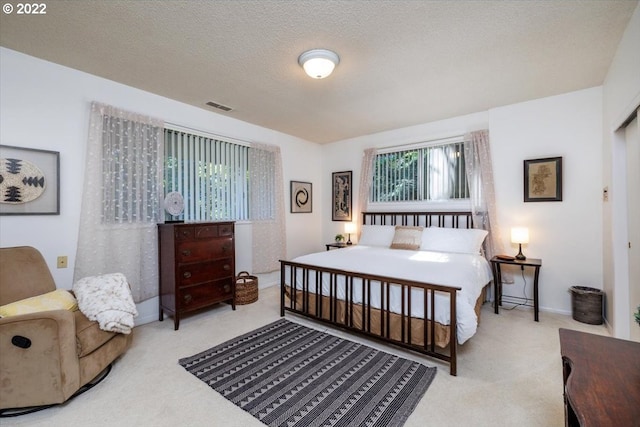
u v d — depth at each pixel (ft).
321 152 18.13
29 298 6.52
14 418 5.42
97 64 8.36
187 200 11.59
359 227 16.10
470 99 11.08
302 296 9.97
